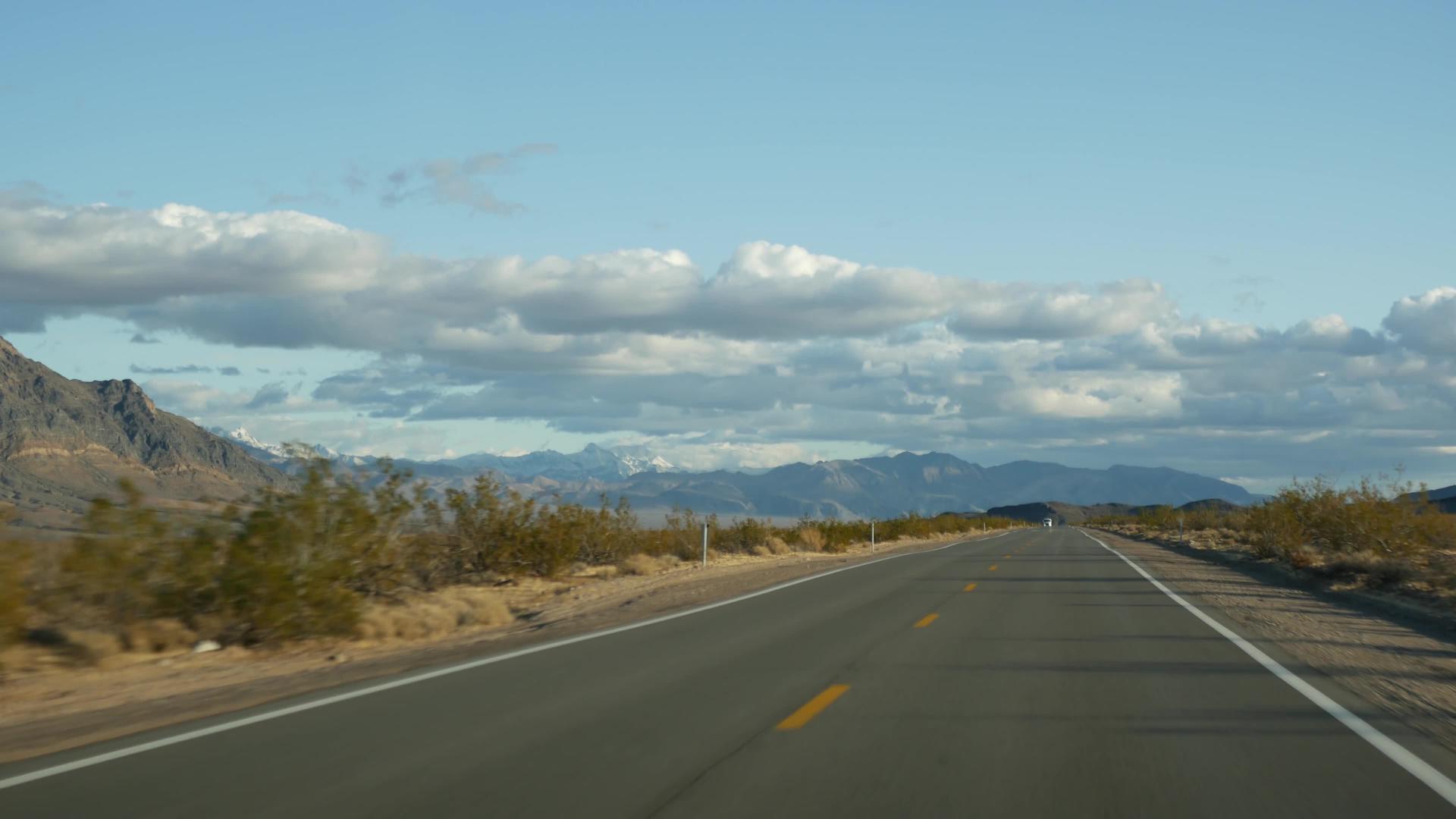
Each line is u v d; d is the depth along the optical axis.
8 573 13.34
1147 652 13.84
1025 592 23.97
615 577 30.88
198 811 6.66
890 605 20.61
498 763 7.80
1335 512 34.66
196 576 15.70
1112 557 41.22
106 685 12.38
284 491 17.11
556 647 14.59
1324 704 10.20
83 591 15.15
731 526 50.03
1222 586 26.27
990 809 6.57
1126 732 8.87
